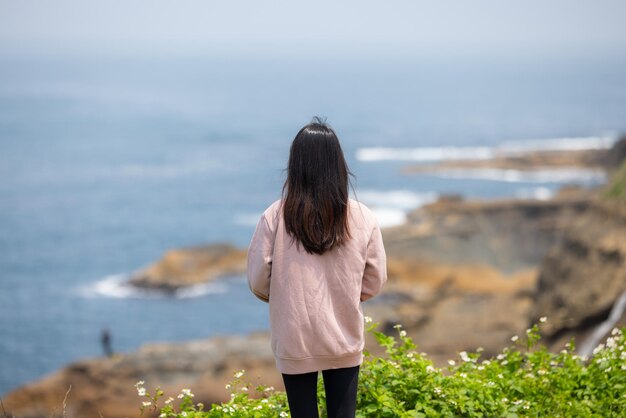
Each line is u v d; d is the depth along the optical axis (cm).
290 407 350
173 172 11462
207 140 15488
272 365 2483
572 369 516
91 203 9150
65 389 2681
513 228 4825
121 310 4869
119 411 2477
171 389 2470
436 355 2650
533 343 550
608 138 14350
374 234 354
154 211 8638
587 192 5478
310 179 341
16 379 3891
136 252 6775
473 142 14400
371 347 2061
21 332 4584
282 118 19838
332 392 347
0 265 6288
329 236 339
